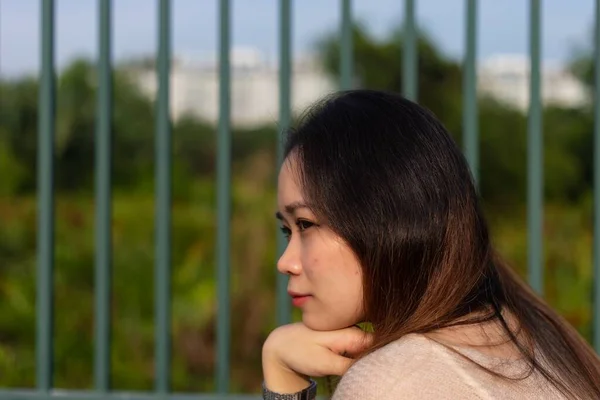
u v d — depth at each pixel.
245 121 6.11
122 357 4.69
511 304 1.87
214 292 4.91
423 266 1.67
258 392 4.67
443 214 1.69
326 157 1.68
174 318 4.82
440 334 1.64
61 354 4.63
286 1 2.57
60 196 5.74
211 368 4.74
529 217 2.57
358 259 1.68
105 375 2.63
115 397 2.62
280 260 1.75
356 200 1.66
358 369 1.57
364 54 6.57
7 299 4.77
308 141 1.71
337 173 1.67
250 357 4.82
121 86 6.23
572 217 5.38
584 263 5.07
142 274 4.97
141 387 4.57
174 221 5.34
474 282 1.70
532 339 1.76
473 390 1.52
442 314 1.66
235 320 4.88
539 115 2.55
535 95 2.55
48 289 2.62
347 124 1.71
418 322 1.65
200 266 5.11
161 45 2.60
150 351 4.72
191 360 4.74
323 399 2.80
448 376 1.53
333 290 1.71
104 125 2.60
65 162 5.87
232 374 4.75
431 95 6.49
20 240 5.04
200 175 6.20
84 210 5.38
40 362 2.64
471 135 2.56
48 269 2.62
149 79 6.29
